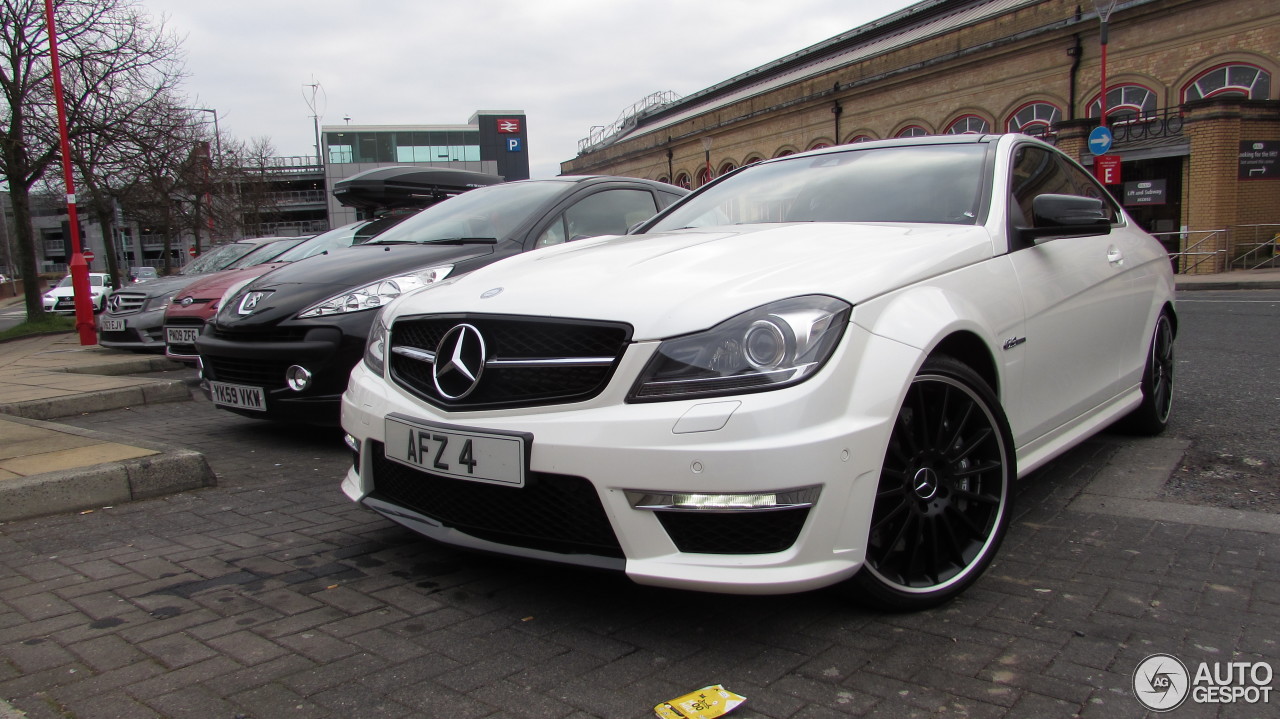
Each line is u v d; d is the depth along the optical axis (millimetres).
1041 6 21734
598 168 47562
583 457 2209
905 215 3223
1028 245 3105
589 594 2643
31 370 8406
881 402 2227
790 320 2191
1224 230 17797
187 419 5965
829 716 1929
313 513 3578
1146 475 3773
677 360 2188
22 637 2377
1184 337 8094
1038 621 2395
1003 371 2773
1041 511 3365
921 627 2373
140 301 9523
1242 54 18188
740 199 3795
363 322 4613
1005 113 22781
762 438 2082
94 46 17797
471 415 2445
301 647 2297
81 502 3658
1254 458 3957
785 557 2145
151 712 1964
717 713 1932
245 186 41750
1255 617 2379
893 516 2375
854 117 27531
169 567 2932
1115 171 17406
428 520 2633
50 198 24812
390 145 73312
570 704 1993
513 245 5293
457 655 2244
